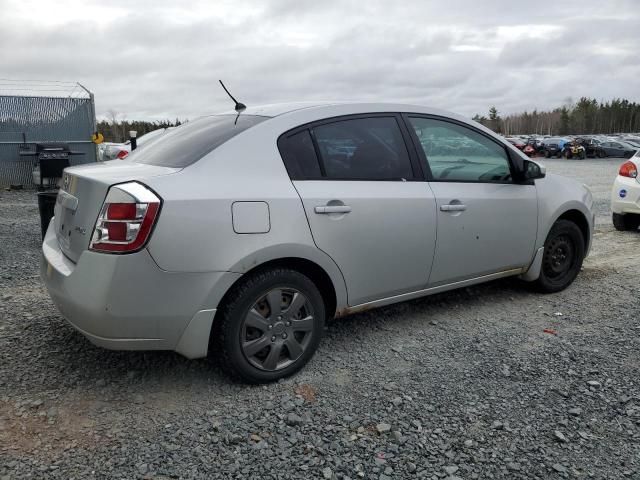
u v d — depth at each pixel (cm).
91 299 286
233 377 326
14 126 1456
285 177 332
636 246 738
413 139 399
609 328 428
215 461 259
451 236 405
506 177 456
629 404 315
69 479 245
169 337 299
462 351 383
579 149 4159
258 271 320
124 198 283
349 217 349
